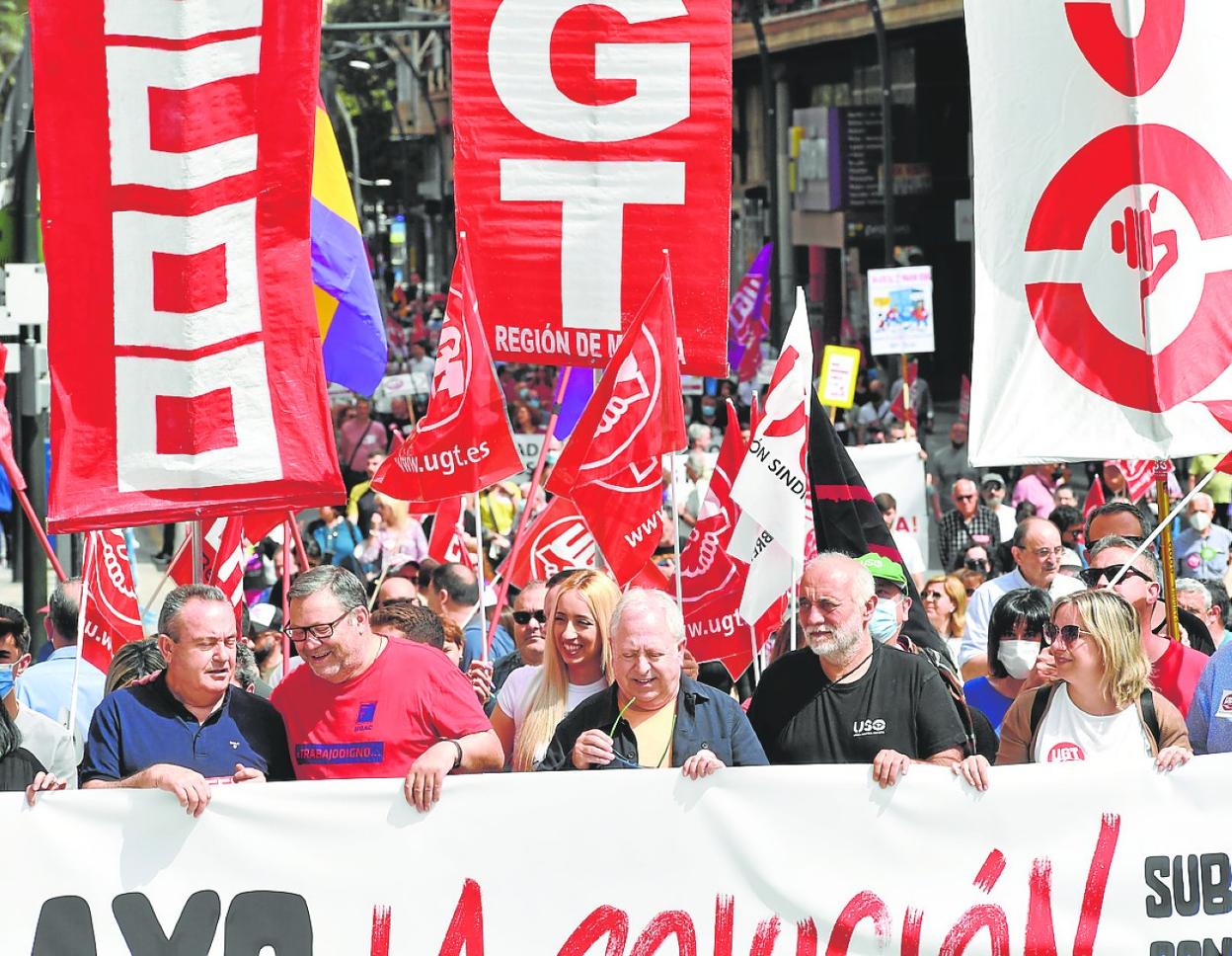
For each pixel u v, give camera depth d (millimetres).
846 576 23031
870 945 22156
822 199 163000
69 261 24750
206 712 22750
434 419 31062
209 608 22312
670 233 32062
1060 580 35469
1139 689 23234
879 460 53656
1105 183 28734
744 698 34500
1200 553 57000
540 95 31969
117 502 24875
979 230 29016
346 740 22797
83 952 21625
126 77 24734
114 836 21656
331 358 41250
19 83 58875
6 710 23812
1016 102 28891
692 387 107938
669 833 22062
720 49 31797
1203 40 28906
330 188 40531
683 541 50844
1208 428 28609
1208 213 28922
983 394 28766
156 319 24922
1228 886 22312
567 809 22000
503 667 31219
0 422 32094
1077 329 28766
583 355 32312
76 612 32469
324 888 21828
